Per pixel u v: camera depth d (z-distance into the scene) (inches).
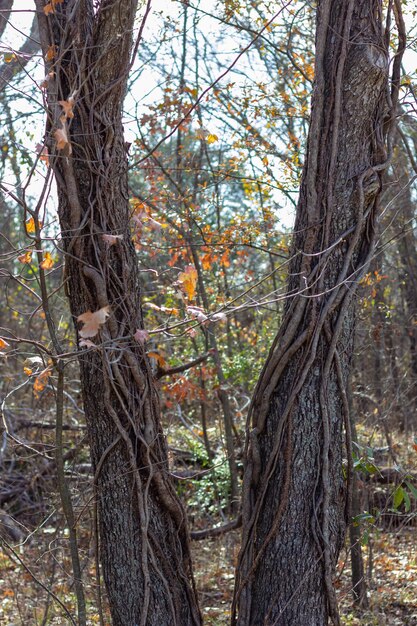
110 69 154.9
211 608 247.0
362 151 168.4
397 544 293.7
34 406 372.8
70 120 146.5
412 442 325.1
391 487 297.4
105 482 162.7
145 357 162.1
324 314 163.2
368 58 164.7
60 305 327.0
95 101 153.8
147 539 160.7
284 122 319.9
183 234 298.4
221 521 331.6
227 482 345.1
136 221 162.7
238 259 382.0
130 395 159.8
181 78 349.4
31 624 229.9
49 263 166.6
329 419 166.2
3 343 152.9
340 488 170.9
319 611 163.6
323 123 167.6
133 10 153.2
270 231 295.7
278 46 323.6
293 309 166.1
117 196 159.6
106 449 160.6
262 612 163.8
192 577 170.2
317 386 165.5
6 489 314.5
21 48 268.4
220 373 333.1
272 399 167.9
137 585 160.4
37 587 242.1
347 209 167.0
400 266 439.8
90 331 119.6
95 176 156.8
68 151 131.5
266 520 166.1
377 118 170.4
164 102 292.0
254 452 167.8
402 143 368.5
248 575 166.6
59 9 155.7
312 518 162.7
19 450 358.3
